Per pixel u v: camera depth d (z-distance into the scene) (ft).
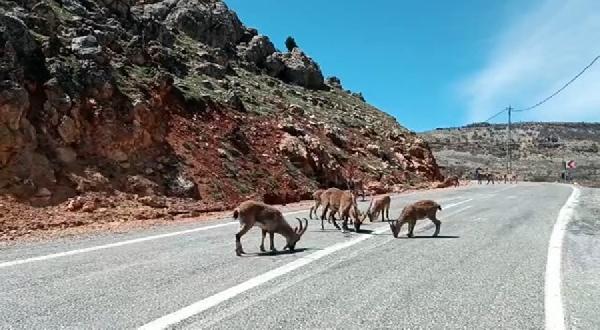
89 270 29.22
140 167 64.49
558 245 38.45
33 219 46.70
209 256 33.96
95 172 58.29
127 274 28.32
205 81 104.37
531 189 131.23
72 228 46.42
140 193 60.64
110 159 61.57
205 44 139.23
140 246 37.42
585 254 34.96
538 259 32.99
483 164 312.09
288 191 83.35
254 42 160.97
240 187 74.95
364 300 23.49
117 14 99.71
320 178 96.43
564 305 22.84
